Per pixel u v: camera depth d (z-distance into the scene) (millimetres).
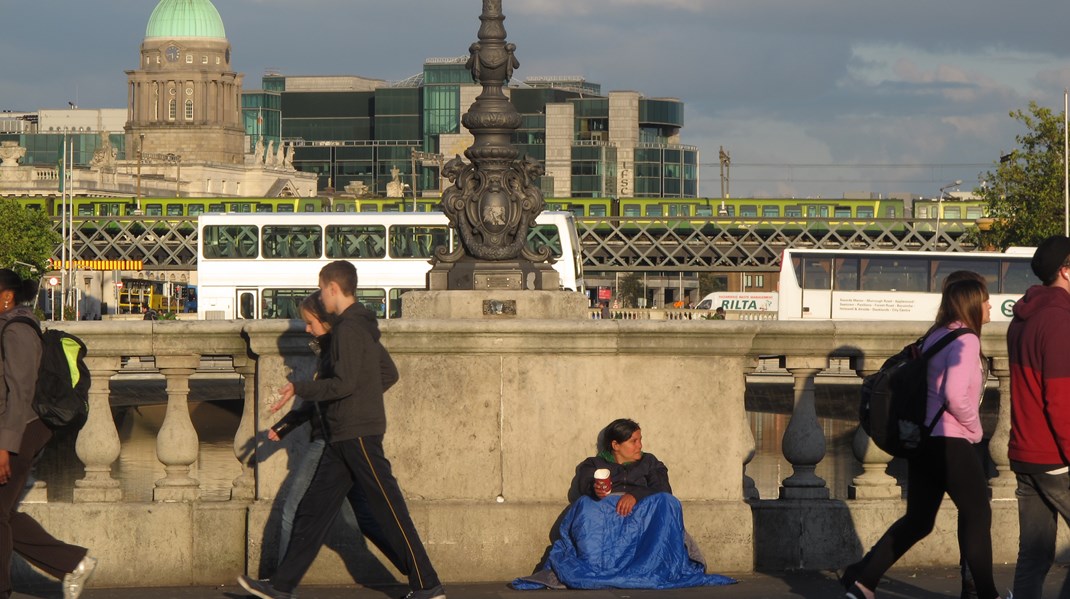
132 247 141375
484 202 15641
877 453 13594
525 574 12977
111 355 13211
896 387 11117
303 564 11430
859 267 72875
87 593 12648
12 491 11445
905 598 12242
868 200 145625
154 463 35594
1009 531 13547
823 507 13414
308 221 67875
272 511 12898
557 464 13094
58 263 136875
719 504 13156
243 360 13367
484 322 12945
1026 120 100250
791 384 48750
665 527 12570
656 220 144000
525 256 15875
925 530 11375
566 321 13008
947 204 145875
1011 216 100438
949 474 10969
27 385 11273
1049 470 10625
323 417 11430
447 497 13086
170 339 13180
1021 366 10703
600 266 145625
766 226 143250
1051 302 10664
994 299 71000
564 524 12750
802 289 73125
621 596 12180
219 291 68250
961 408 10859
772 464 37656
